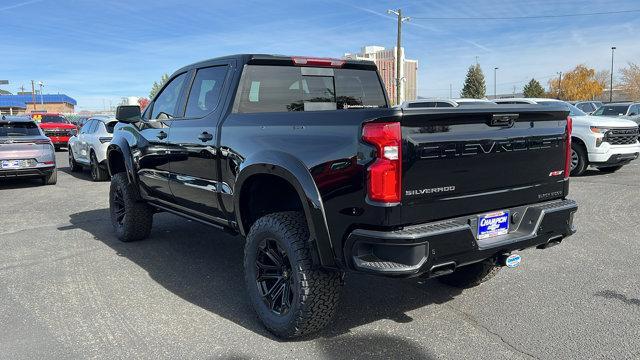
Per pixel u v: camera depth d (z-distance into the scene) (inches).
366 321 147.5
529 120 136.6
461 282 171.9
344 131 119.4
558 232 142.6
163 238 244.2
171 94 203.2
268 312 139.9
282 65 173.5
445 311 153.9
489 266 163.8
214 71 177.6
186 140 178.5
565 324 143.5
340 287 132.5
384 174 111.7
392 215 113.0
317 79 182.4
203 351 130.3
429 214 119.0
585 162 435.8
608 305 156.3
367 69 197.2
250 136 147.7
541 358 124.6
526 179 137.9
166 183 196.7
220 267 199.3
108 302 163.5
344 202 118.9
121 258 212.1
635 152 432.8
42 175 435.2
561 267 192.7
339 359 125.6
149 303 162.4
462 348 130.4
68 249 226.5
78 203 350.6
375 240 113.3
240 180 146.3
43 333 140.7
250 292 145.0
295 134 132.8
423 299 163.5
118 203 241.6
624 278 180.2
